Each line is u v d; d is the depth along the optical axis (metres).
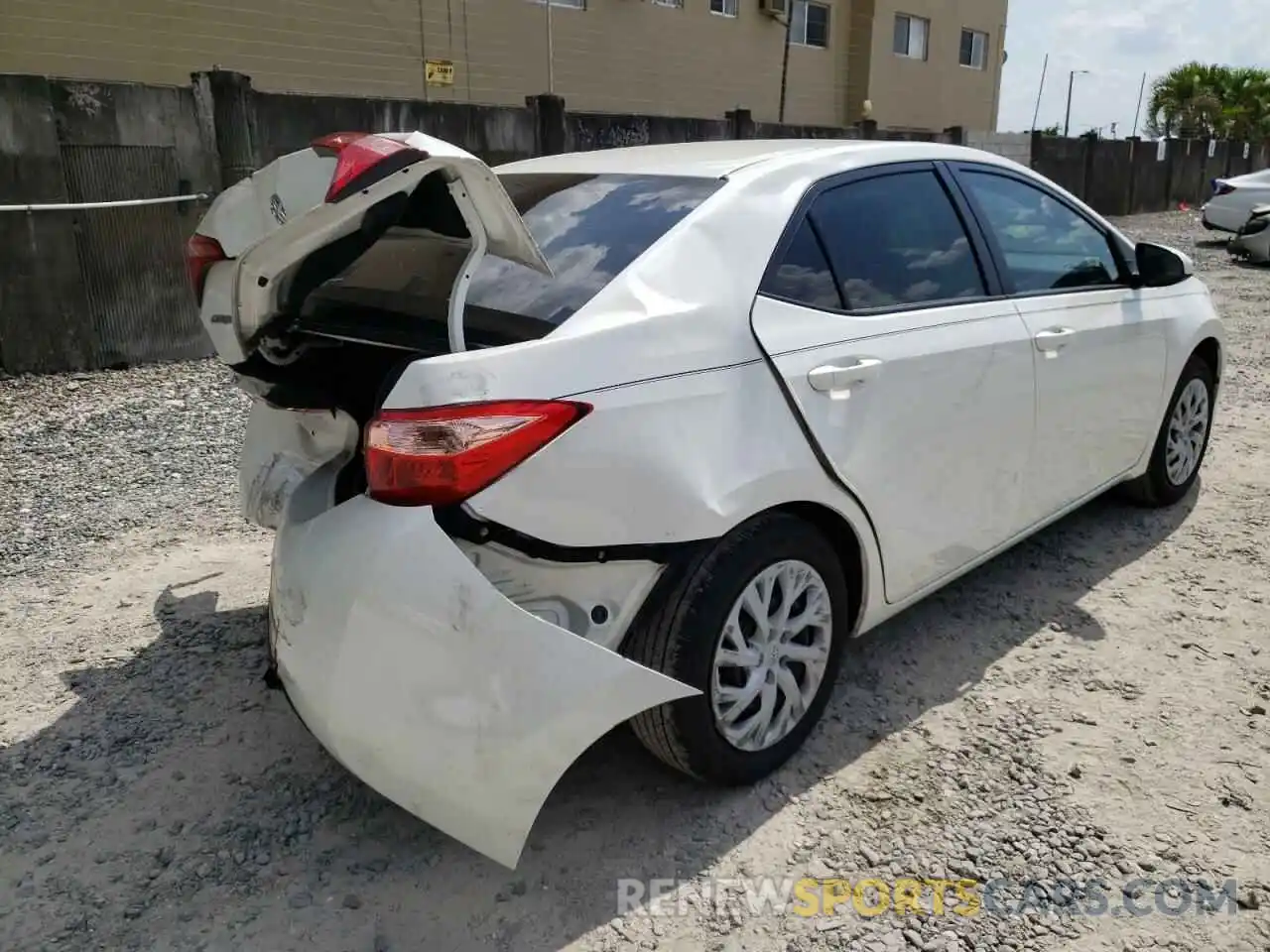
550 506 2.21
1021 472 3.56
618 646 2.44
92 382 7.38
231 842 2.62
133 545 4.50
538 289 2.58
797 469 2.63
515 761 2.19
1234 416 6.34
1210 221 16.05
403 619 2.13
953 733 3.04
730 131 12.94
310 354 2.73
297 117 8.46
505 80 15.09
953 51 24.00
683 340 2.46
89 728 3.12
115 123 7.52
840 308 2.88
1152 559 4.24
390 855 2.58
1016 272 3.57
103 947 2.28
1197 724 3.06
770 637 2.70
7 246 7.15
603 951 2.26
